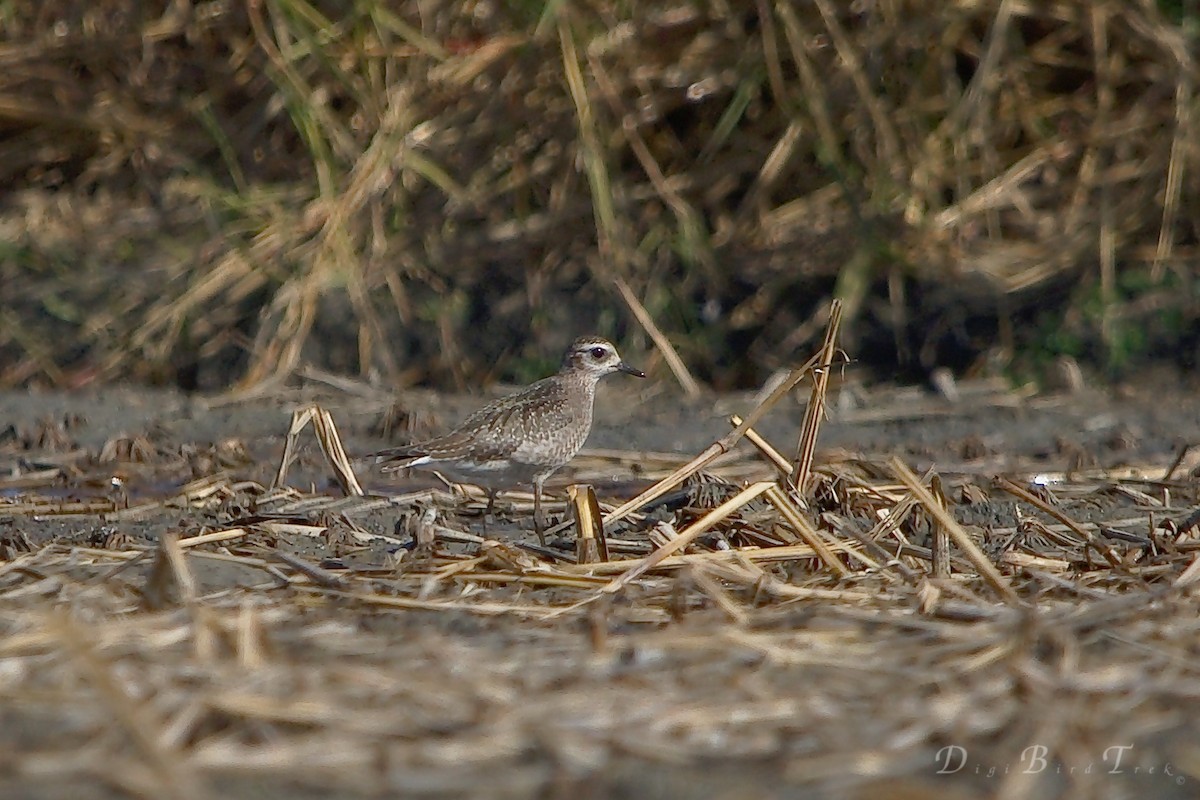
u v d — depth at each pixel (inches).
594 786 233.9
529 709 254.2
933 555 357.1
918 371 633.6
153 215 689.6
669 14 661.3
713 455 414.9
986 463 497.0
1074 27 660.7
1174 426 551.2
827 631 301.4
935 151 657.0
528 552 379.6
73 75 706.2
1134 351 624.7
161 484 485.1
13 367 645.9
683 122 674.8
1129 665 281.7
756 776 237.3
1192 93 652.7
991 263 646.5
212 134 697.6
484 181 667.4
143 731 236.1
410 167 657.0
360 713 252.7
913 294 642.2
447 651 283.1
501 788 233.1
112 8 700.0
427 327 647.1
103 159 707.4
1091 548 383.9
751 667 278.8
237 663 272.4
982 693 266.1
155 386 643.5
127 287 663.1
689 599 328.5
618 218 660.7
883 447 527.2
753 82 660.7
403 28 664.4
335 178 667.4
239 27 692.7
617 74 663.8
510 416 456.8
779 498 366.9
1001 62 663.8
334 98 689.0
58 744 242.1
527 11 663.8
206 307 653.3
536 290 653.3
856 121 657.6
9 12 707.4
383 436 556.4
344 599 329.1
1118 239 652.7
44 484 485.7
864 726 253.4
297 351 632.4
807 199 665.0
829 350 427.2
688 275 653.9
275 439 545.0
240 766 235.8
